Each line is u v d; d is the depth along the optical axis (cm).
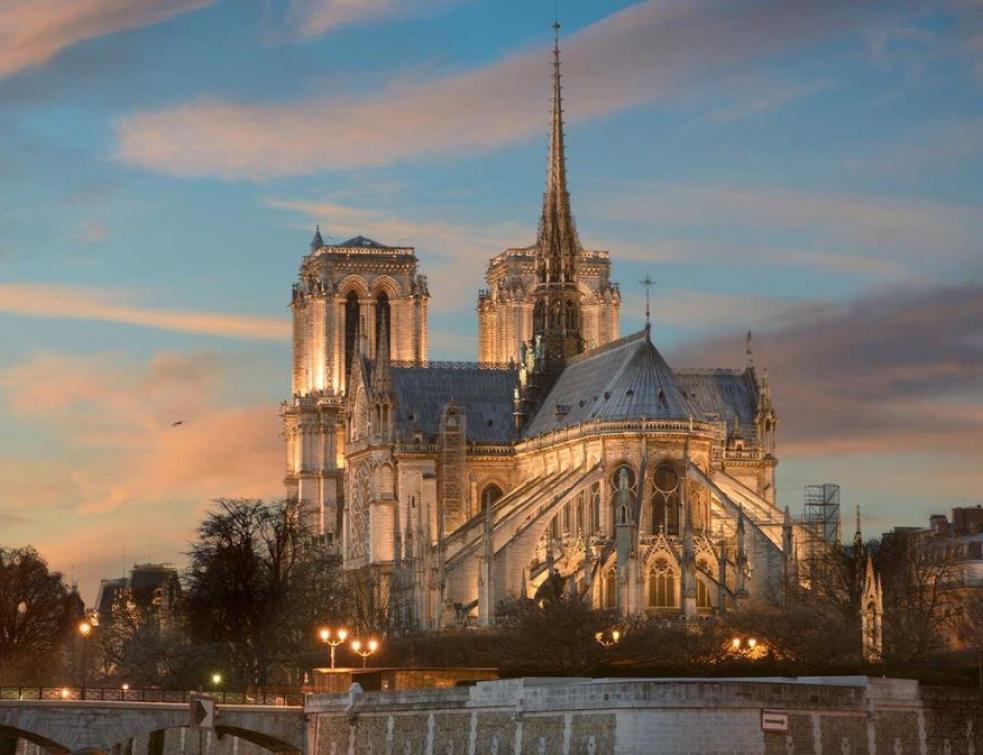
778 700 15350
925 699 16650
